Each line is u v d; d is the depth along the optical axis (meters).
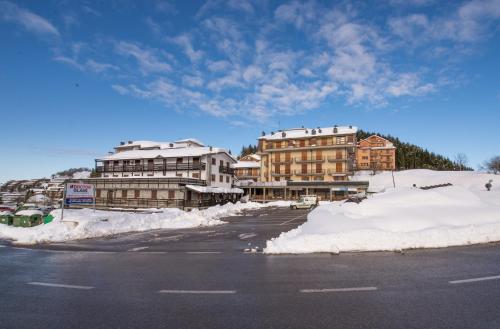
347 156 58.94
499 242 11.21
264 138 68.75
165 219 22.09
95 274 8.27
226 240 14.75
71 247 12.89
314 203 40.00
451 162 108.69
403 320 5.06
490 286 6.71
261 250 11.60
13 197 50.06
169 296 6.42
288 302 5.96
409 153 105.81
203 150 50.62
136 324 5.08
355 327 4.84
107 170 54.25
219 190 44.12
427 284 6.89
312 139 62.00
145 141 70.88
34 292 6.80
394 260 9.09
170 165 49.78
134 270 8.68
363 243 10.55
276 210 37.78
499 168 74.31
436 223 12.15
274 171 64.81
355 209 14.50
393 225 12.03
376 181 66.44
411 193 15.45
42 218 18.69
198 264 9.34
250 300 6.11
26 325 5.11
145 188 43.88
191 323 5.08
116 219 19.16
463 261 8.83
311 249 10.52
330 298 6.13
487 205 14.05
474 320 5.03
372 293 6.38
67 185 17.78
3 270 8.81
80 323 5.16
